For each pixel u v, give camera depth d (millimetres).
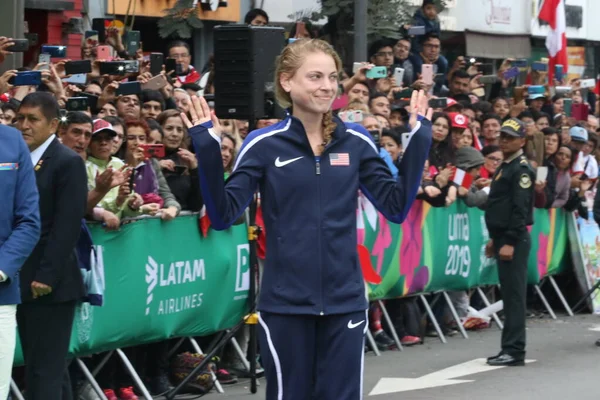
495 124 23234
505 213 17719
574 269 24266
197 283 15727
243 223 16750
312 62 9281
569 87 29938
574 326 22422
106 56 18312
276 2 29969
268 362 9383
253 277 15391
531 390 15727
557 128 25266
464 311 21453
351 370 9352
